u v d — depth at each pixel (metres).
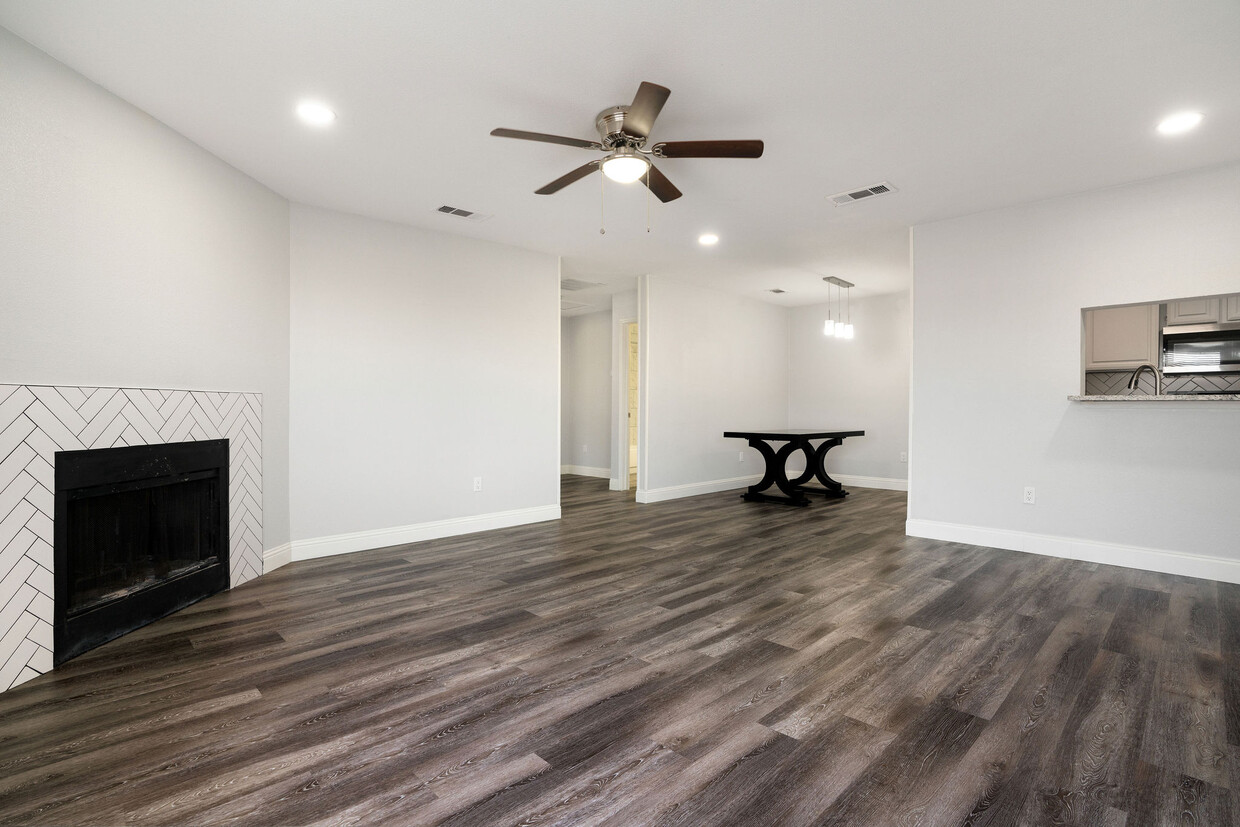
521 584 3.37
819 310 7.90
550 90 2.60
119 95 2.59
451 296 4.68
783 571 3.62
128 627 2.62
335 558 3.97
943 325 4.37
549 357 5.36
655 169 2.73
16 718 1.89
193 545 3.09
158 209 2.82
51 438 2.27
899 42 2.25
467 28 2.16
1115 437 3.73
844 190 3.77
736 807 1.47
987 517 4.22
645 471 6.38
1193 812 1.45
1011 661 2.33
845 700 2.03
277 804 1.47
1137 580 3.40
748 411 7.59
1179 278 3.48
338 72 2.45
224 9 2.04
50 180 2.29
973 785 1.56
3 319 2.12
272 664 2.31
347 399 4.13
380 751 1.72
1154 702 2.00
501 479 5.00
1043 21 2.12
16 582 2.13
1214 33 2.17
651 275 6.33
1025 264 4.02
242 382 3.42
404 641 2.54
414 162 3.32
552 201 3.95
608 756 1.69
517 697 2.05
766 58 2.36
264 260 3.62
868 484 7.44
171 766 1.64
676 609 2.95
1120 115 2.79
